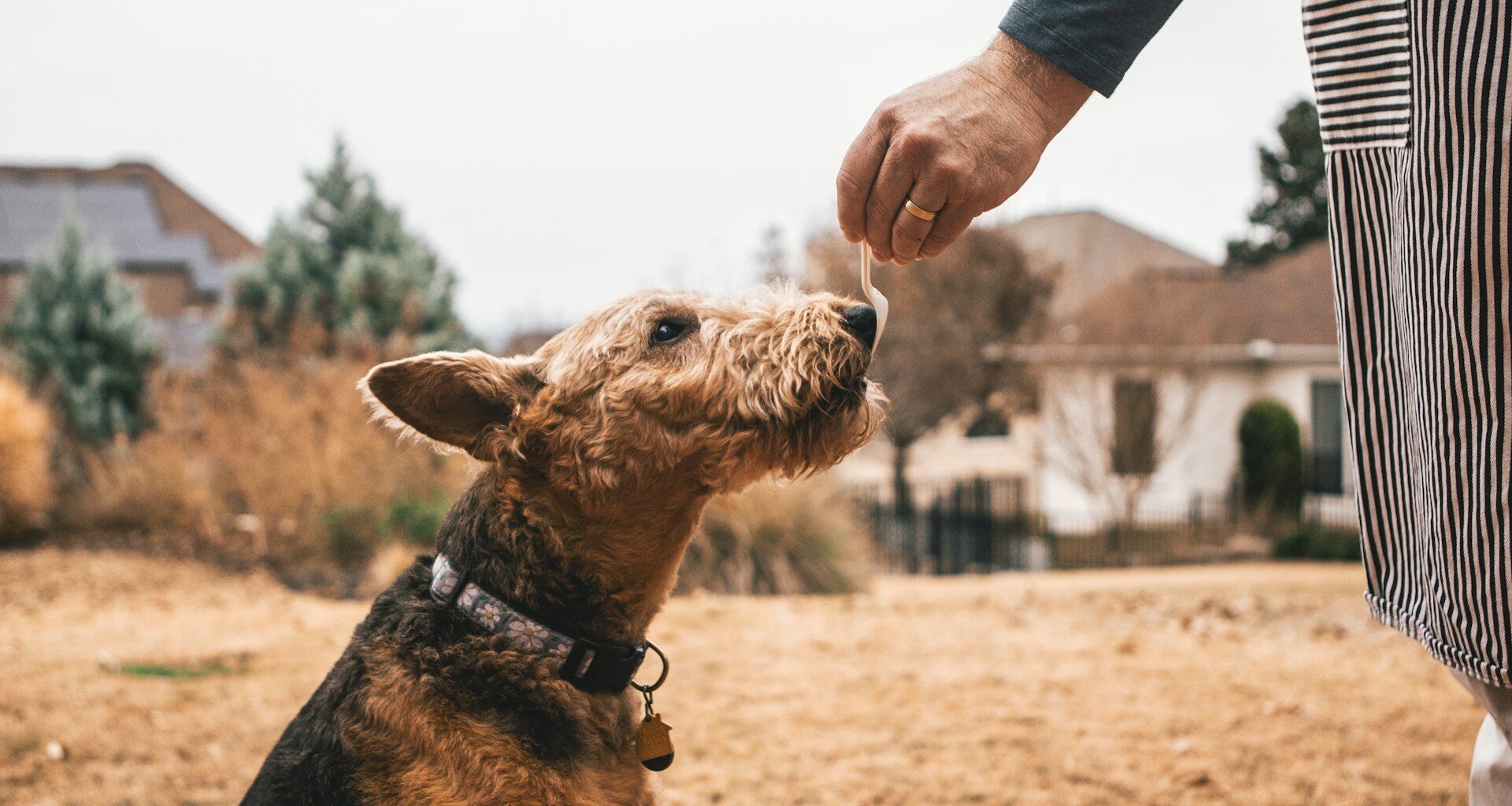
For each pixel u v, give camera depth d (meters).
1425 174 0.85
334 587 3.70
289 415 4.65
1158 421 7.44
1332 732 1.88
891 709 2.06
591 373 1.08
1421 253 0.86
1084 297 10.34
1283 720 1.96
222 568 4.00
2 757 1.77
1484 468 0.83
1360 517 0.94
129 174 18.19
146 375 6.06
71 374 5.93
